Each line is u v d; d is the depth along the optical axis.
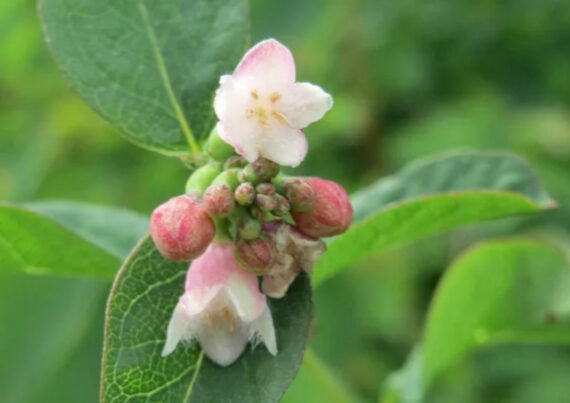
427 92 0.21
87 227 0.12
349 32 0.21
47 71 0.21
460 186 0.12
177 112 0.11
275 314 0.10
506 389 0.17
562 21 0.21
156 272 0.10
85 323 0.18
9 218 0.11
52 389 0.18
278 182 0.09
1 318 0.18
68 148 0.20
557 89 0.21
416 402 0.13
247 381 0.10
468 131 0.20
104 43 0.11
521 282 0.13
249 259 0.09
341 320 0.18
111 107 0.11
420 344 0.14
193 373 0.10
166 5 0.11
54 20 0.11
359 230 0.11
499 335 0.13
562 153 0.20
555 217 0.19
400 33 0.21
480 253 0.12
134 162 0.20
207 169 0.10
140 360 0.10
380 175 0.20
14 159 0.21
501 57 0.21
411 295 0.19
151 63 0.11
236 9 0.11
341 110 0.19
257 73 0.09
